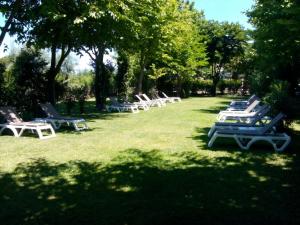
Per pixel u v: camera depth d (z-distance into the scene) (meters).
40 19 17.98
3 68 18.23
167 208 5.73
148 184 7.05
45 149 10.55
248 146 10.41
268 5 14.34
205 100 36.50
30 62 19.47
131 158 9.36
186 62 37.91
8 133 13.64
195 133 13.63
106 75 26.47
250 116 15.59
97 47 23.84
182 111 23.23
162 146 11.01
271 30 14.30
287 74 20.56
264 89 24.38
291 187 6.82
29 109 18.81
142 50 28.34
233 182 7.17
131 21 19.12
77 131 14.29
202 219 5.29
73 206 5.85
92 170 8.14
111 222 5.19
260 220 5.25
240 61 50.03
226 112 17.59
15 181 7.27
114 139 12.32
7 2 14.72
